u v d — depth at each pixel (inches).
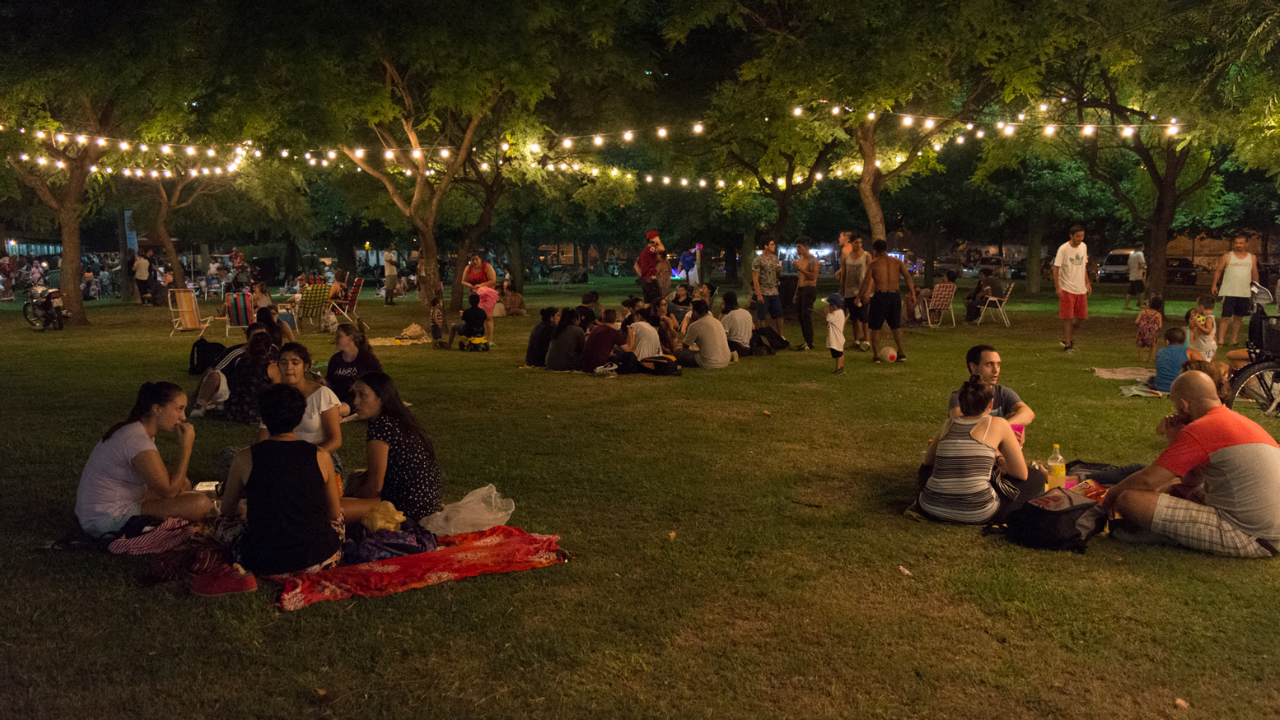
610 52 780.6
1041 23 635.5
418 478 220.7
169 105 703.1
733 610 175.9
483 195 1144.8
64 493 258.2
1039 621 170.4
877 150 845.2
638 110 880.9
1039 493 229.9
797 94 681.6
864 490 263.6
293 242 1867.6
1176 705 140.8
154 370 524.1
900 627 168.4
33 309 799.7
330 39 623.5
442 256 2033.7
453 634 164.6
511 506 234.5
